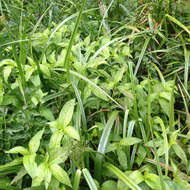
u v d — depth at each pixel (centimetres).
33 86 191
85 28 274
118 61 220
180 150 157
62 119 145
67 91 186
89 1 301
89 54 219
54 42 234
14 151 132
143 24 272
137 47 251
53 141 137
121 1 293
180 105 218
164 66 249
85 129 167
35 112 171
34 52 233
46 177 122
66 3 310
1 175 146
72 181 146
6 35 249
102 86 188
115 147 156
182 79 233
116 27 278
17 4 301
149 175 137
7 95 178
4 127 166
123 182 133
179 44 234
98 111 187
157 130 180
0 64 188
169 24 266
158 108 194
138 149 165
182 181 148
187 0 253
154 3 258
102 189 135
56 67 215
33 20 287
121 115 194
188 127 191
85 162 155
